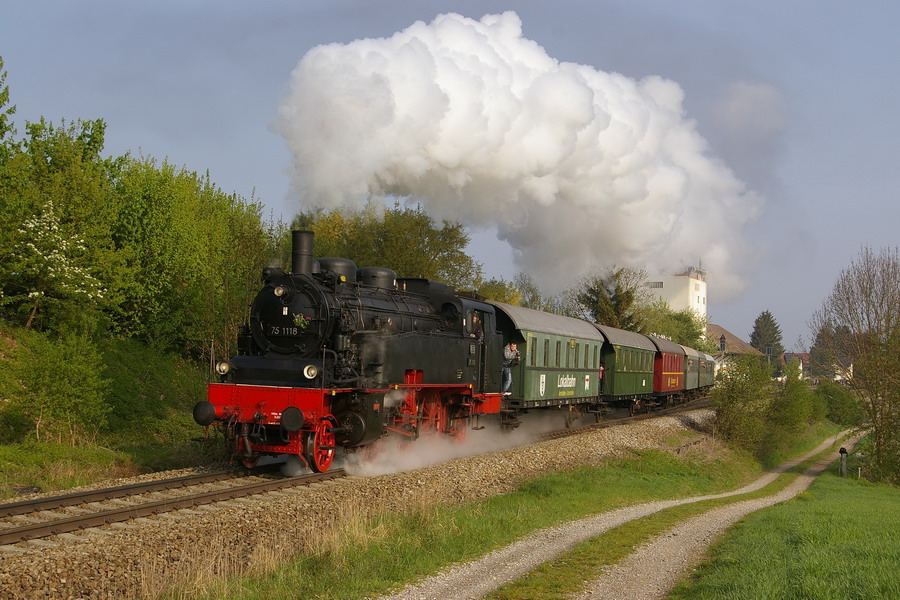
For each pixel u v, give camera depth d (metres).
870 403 29.95
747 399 31.20
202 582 7.67
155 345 27.42
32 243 21.38
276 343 14.59
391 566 8.76
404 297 17.38
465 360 18.22
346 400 14.09
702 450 25.77
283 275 14.73
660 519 13.22
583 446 20.97
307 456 13.41
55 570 7.65
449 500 13.11
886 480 28.12
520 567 9.12
